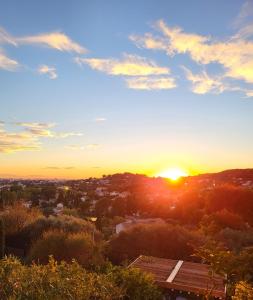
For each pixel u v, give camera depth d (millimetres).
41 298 4164
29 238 21297
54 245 15773
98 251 16516
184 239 18859
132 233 19250
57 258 15484
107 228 32656
